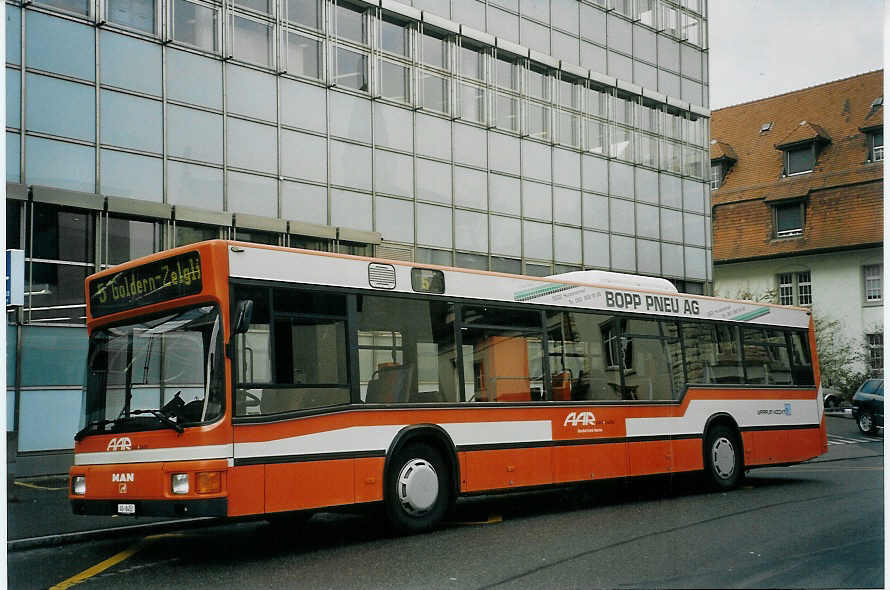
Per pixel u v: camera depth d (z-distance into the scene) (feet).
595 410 44.34
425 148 81.82
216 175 67.31
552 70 93.97
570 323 44.24
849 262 173.68
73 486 32.45
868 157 174.70
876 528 35.94
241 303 30.63
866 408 108.17
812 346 59.77
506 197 88.58
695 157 110.22
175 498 29.55
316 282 33.91
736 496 48.80
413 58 81.41
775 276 183.83
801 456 57.00
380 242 76.95
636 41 103.45
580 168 96.32
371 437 34.71
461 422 38.14
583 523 38.58
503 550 31.55
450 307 38.83
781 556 29.63
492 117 87.56
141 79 63.77
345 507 33.78
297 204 71.97
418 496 36.09
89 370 33.17
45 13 59.31
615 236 99.50
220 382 30.32
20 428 57.72
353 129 76.33
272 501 31.07
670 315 50.11
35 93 58.59
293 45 72.95
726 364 53.01
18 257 45.60
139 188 63.21
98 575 28.86
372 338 35.47
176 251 31.94
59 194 58.95
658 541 33.01
